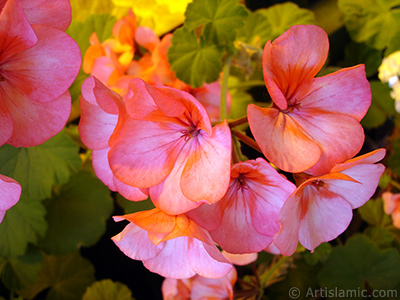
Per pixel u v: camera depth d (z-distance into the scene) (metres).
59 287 0.39
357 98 0.20
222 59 0.29
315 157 0.19
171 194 0.19
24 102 0.19
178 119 0.19
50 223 0.33
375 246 0.37
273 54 0.19
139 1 0.34
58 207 0.33
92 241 0.34
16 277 0.34
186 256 0.20
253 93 0.35
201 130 0.20
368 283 0.37
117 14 0.34
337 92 0.20
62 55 0.19
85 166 0.34
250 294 0.32
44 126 0.20
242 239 0.21
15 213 0.31
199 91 0.29
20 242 0.31
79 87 0.30
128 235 0.20
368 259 0.36
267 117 0.19
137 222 0.19
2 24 0.17
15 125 0.20
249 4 0.39
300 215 0.20
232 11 0.27
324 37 0.19
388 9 0.35
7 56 0.18
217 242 0.20
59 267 0.39
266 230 0.20
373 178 0.20
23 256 0.33
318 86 0.20
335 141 0.20
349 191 0.20
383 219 0.41
